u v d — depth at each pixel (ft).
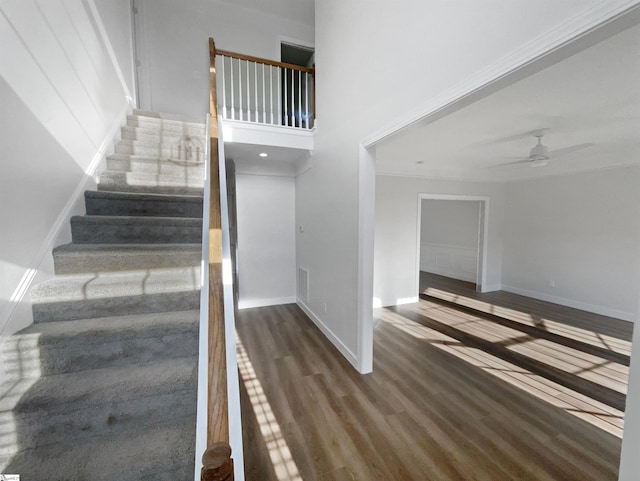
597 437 5.82
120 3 10.48
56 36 5.96
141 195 7.18
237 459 2.29
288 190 14.73
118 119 9.37
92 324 4.87
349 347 8.90
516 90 6.29
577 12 2.98
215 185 4.59
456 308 14.78
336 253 9.59
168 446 3.87
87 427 4.03
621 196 13.12
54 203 5.74
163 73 13.20
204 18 13.62
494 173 16.53
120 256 5.80
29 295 4.86
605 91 6.33
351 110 8.10
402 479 4.83
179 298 5.75
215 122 7.01
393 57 6.10
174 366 4.74
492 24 3.88
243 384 7.70
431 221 24.61
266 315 13.23
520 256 17.40
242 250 14.11
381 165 14.51
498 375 8.22
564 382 7.87
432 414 6.50
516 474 4.93
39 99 5.32
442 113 5.04
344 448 5.51
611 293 13.47
